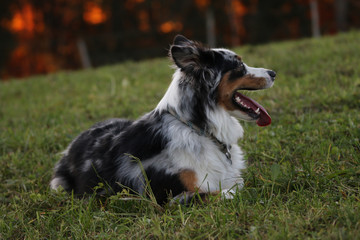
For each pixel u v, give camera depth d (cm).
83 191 431
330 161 420
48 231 355
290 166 421
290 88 727
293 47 1179
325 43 1134
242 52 1214
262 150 489
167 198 371
